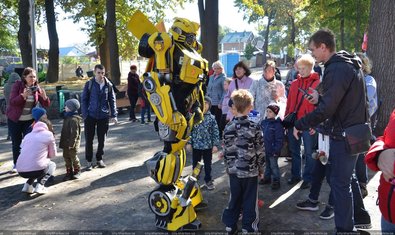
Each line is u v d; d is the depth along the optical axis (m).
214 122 4.86
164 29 3.88
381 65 6.97
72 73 35.84
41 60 34.06
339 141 3.21
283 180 5.34
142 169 6.14
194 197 4.16
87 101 5.98
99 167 6.26
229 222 3.61
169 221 3.79
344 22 22.94
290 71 10.21
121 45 24.12
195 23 3.85
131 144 8.12
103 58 23.23
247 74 6.37
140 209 4.44
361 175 4.43
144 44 3.71
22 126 5.86
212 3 13.75
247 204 3.58
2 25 31.12
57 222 4.12
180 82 3.67
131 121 11.48
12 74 7.28
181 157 3.83
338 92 3.06
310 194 4.24
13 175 5.92
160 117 3.64
